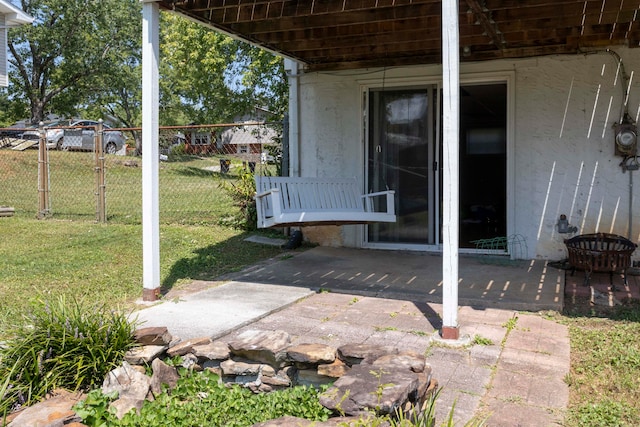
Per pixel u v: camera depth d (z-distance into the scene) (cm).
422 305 448
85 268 571
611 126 598
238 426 249
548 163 625
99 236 748
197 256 646
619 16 505
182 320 391
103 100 2883
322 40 635
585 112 607
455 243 357
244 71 1759
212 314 408
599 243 581
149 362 297
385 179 711
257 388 300
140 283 513
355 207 634
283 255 673
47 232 781
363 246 721
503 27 540
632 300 464
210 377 298
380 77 692
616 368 317
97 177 884
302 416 246
